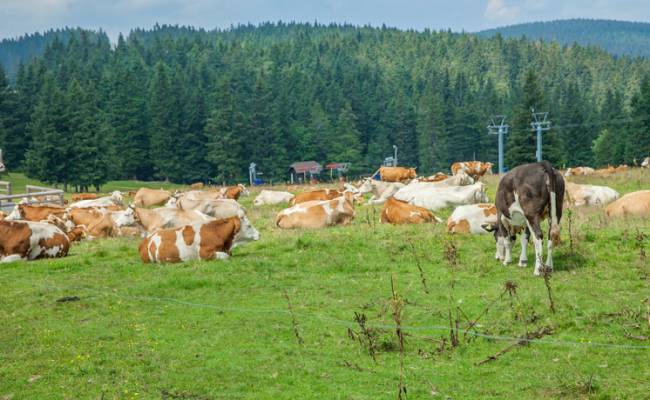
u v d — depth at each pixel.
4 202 36.16
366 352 10.02
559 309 11.09
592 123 131.12
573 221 17.75
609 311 10.95
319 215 20.14
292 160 141.75
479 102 173.00
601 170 53.34
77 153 99.56
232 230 15.91
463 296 12.17
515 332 10.45
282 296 12.80
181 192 32.28
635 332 10.12
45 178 99.75
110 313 12.20
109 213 21.20
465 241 16.41
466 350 9.92
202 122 129.00
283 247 16.67
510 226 14.00
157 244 15.77
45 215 23.06
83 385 9.20
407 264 14.70
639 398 8.17
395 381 9.03
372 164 151.00
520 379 8.93
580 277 12.84
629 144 108.19
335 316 11.55
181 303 12.60
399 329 9.86
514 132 94.94
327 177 144.00
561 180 13.24
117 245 18.72
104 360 9.99
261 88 133.12
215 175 129.50
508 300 11.66
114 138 124.56
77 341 10.80
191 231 15.76
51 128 98.62
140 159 127.88
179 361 9.87
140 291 13.38
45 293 13.56
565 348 9.77
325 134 147.12
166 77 137.12
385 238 16.91
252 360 9.82
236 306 12.32
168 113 125.62
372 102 169.62
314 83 180.25
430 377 9.12
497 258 14.52
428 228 18.05
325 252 15.96
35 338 11.00
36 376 9.52
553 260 14.16
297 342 10.47
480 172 36.84
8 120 122.69
